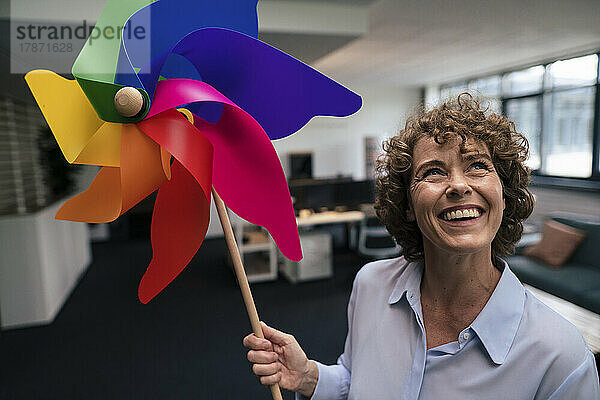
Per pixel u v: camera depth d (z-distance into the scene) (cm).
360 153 881
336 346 290
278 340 77
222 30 56
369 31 474
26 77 51
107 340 308
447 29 470
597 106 623
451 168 59
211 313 354
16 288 333
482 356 62
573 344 57
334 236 565
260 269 461
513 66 725
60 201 432
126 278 459
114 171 60
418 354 67
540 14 424
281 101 64
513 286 64
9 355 289
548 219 365
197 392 238
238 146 59
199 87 54
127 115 52
